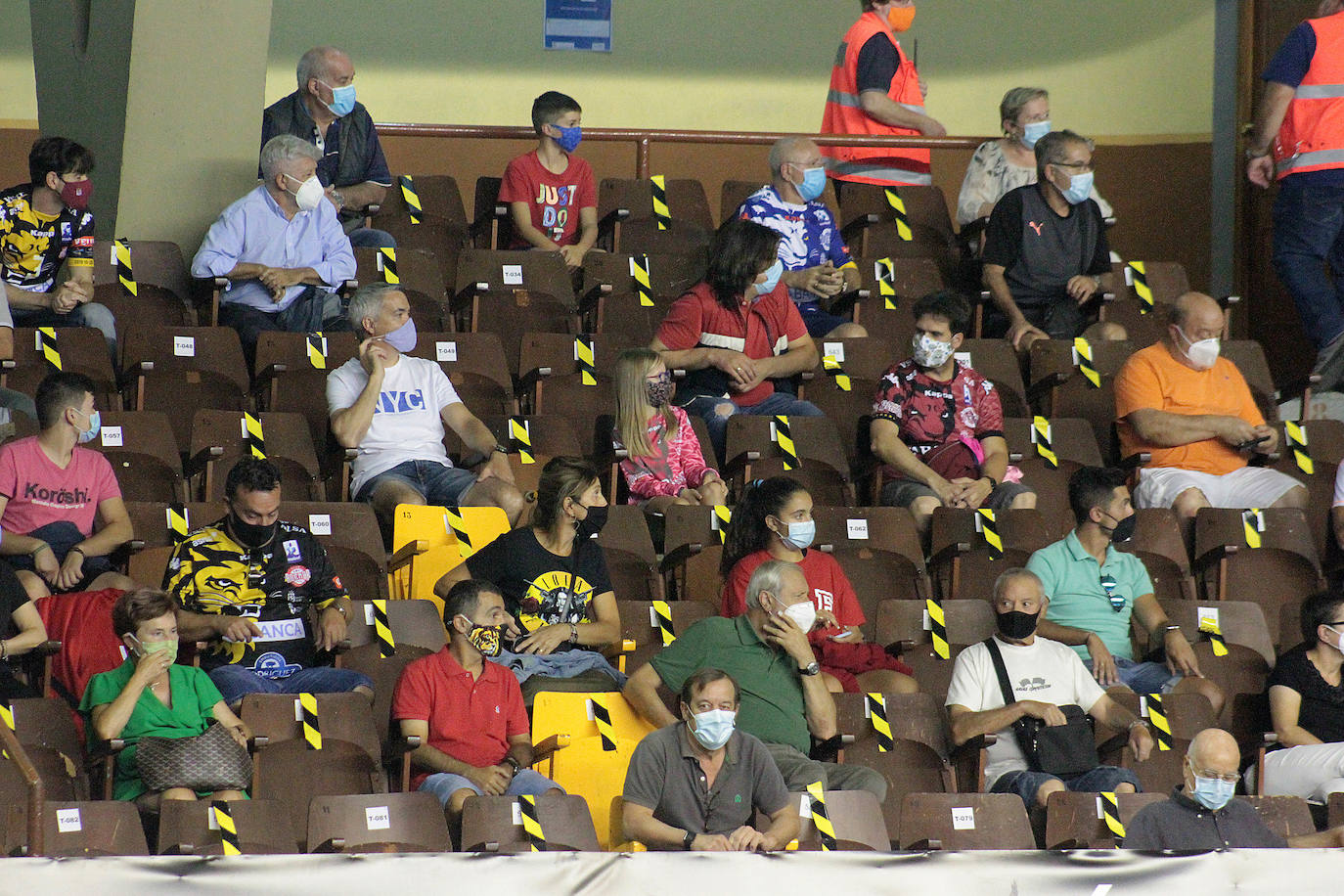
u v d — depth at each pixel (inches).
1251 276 1674.5
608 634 919.0
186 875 642.2
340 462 1037.8
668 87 1793.8
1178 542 1066.7
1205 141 1738.4
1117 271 1344.7
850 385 1157.1
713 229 1409.9
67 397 917.8
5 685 802.8
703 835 754.8
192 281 1186.0
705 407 1117.1
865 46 1444.4
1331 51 1301.7
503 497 995.3
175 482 999.6
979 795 797.2
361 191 1299.2
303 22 1738.4
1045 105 1353.3
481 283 1205.7
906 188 1386.6
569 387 1123.9
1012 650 906.7
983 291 1274.6
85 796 780.0
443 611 917.2
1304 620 946.7
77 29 1302.9
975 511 1033.5
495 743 839.7
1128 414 1157.1
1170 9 1756.9
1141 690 959.0
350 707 818.8
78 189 1137.4
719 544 1006.4
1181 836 783.7
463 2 1760.6
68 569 886.4
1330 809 851.4
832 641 911.0
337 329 1172.5
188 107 1220.5
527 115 1768.0
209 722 797.9
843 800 784.3
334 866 656.4
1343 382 1306.6
